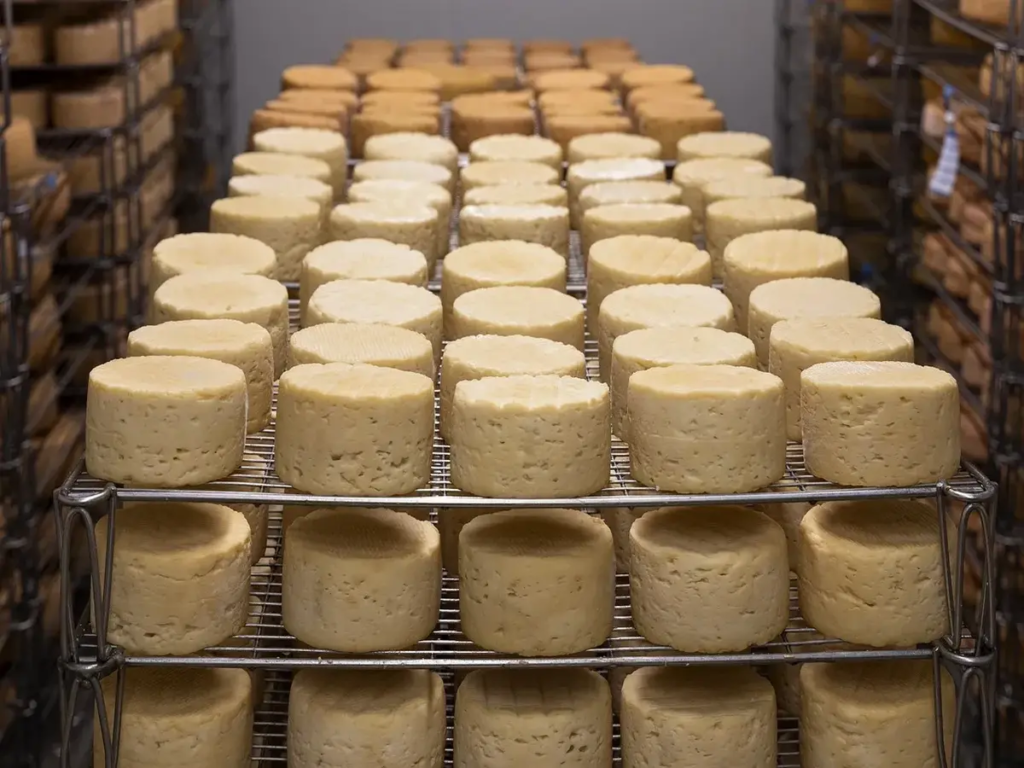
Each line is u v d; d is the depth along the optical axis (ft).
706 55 18.44
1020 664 9.63
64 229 10.82
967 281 11.25
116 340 11.62
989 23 10.26
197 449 5.62
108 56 11.27
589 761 5.95
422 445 5.67
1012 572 9.68
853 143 14.60
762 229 8.71
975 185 11.07
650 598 5.88
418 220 8.79
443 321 8.20
